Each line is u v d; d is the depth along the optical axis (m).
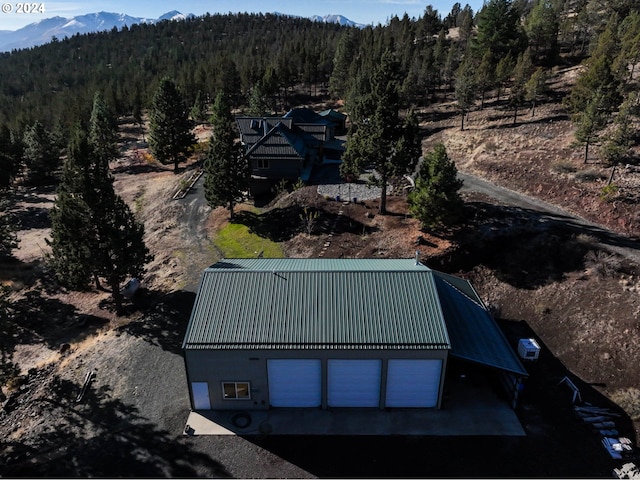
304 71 103.31
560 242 33.69
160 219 49.09
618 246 32.47
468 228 36.97
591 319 27.80
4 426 23.72
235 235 43.62
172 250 41.94
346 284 24.67
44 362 28.92
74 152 28.66
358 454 21.02
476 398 24.19
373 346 21.98
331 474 20.08
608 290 28.84
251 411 23.61
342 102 97.38
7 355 30.14
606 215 36.31
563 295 30.16
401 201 43.62
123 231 31.23
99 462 21.02
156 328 30.70
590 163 42.97
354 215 42.31
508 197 41.62
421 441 21.64
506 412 23.22
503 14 76.88
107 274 31.09
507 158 49.00
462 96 61.09
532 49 83.19
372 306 23.66
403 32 103.75
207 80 102.56
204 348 22.03
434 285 24.55
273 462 20.69
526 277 32.69
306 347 21.97
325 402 23.44
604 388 24.19
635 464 20.02
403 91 73.81
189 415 23.44
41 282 39.47
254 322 23.11
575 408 23.03
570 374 25.41
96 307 35.00
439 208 33.78
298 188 49.00
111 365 27.38
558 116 56.72
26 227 53.78
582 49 81.12
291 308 23.66
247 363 22.41
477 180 46.41
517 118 60.19
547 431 22.02
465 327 25.55
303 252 38.78
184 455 21.16
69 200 29.22
